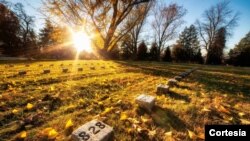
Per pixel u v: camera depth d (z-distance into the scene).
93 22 16.55
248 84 6.22
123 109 2.76
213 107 3.04
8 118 2.29
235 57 41.72
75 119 2.32
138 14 19.38
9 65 9.01
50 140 1.83
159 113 2.66
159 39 40.19
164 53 42.16
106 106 2.85
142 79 5.79
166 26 38.81
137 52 40.28
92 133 1.80
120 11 16.59
